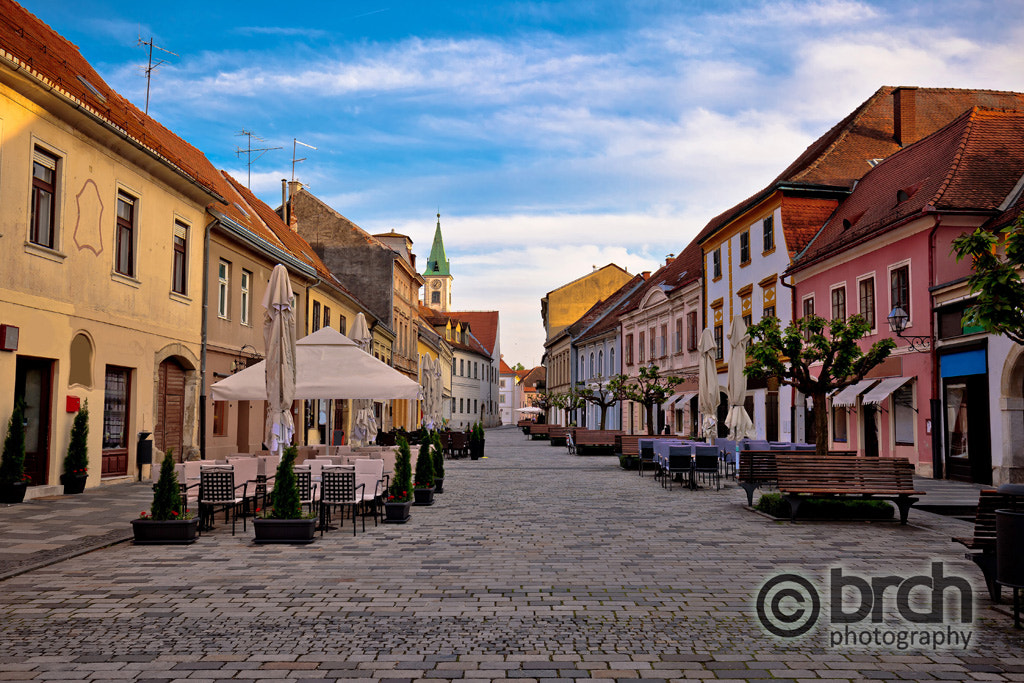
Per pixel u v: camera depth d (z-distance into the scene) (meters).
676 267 51.00
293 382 13.11
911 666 5.35
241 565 8.65
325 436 34.78
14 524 11.39
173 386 20.97
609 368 61.00
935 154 24.94
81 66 19.98
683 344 43.97
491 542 10.27
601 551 9.61
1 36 14.18
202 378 21.95
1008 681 5.07
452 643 5.78
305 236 47.19
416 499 14.66
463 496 16.36
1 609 6.71
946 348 20.83
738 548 9.86
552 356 84.94
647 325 51.12
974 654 5.61
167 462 10.19
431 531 11.26
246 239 24.48
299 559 9.01
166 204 19.86
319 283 32.69
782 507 12.80
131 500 14.35
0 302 13.44
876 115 34.75
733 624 6.33
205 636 5.92
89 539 10.12
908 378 22.41
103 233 16.86
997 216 21.03
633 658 5.45
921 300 21.89
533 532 11.19
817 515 12.71
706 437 25.38
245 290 25.94
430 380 30.53
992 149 22.81
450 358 84.44
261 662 5.32
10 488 13.70
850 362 15.51
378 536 10.78
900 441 23.28
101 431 16.77
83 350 16.23
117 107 19.78
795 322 16.33
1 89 13.47
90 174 16.33
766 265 33.25
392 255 47.03
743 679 5.05
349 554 9.35
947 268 21.30
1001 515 6.38
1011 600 7.17
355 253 46.94
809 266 28.98
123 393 18.12
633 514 13.31
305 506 13.45
